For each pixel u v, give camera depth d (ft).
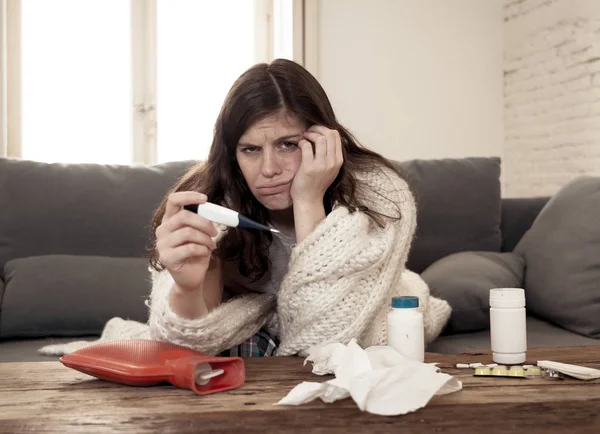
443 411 2.88
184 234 3.66
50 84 13.26
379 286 4.46
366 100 14.47
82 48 13.38
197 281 3.82
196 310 4.09
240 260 4.84
